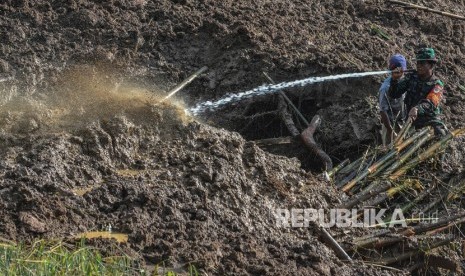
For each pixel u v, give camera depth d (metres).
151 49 32.25
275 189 24.97
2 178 22.64
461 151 28.94
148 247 21.19
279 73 31.83
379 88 31.30
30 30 31.59
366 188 26.31
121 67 30.78
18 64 29.42
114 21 32.81
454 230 25.58
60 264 19.25
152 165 24.67
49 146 23.94
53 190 22.52
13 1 32.69
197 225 22.17
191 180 23.84
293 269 21.36
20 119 25.69
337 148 30.09
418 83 28.70
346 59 32.44
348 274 22.05
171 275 19.75
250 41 32.62
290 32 33.84
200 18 33.44
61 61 30.36
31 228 21.08
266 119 31.39
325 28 34.69
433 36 36.31
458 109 31.88
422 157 27.33
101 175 23.89
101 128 25.00
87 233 21.47
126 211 22.34
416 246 24.03
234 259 21.27
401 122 28.95
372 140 29.86
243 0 35.38
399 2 36.44
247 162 25.50
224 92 31.66
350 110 30.69
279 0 36.06
